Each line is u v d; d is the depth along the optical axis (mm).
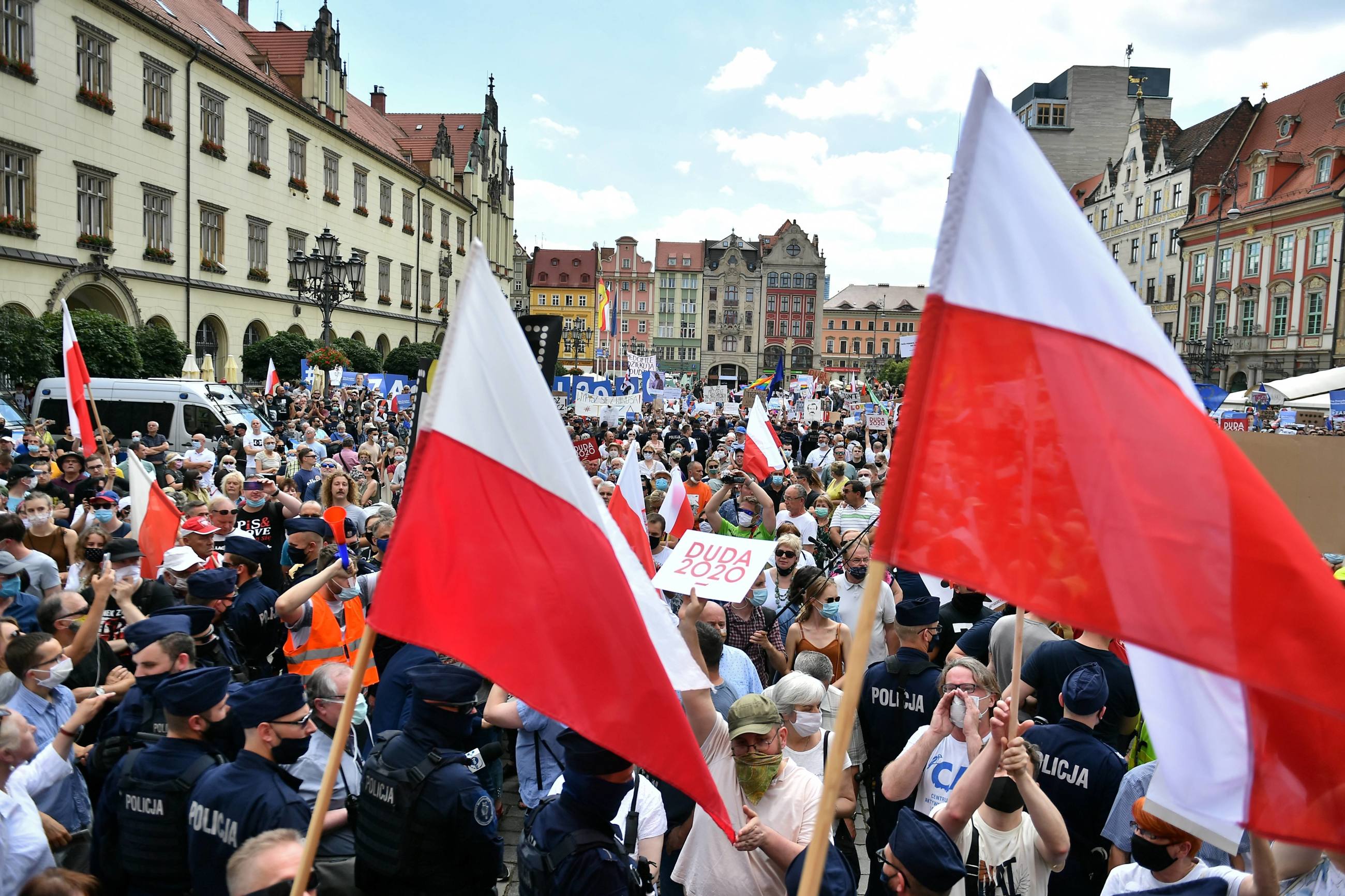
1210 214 61719
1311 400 22969
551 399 3062
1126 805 4098
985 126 2506
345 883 3826
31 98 27188
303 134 43844
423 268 59500
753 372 123688
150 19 32188
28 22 27094
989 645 6613
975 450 2459
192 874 3568
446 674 3707
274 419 24438
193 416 20641
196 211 35688
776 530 10492
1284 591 2232
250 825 3486
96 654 5684
